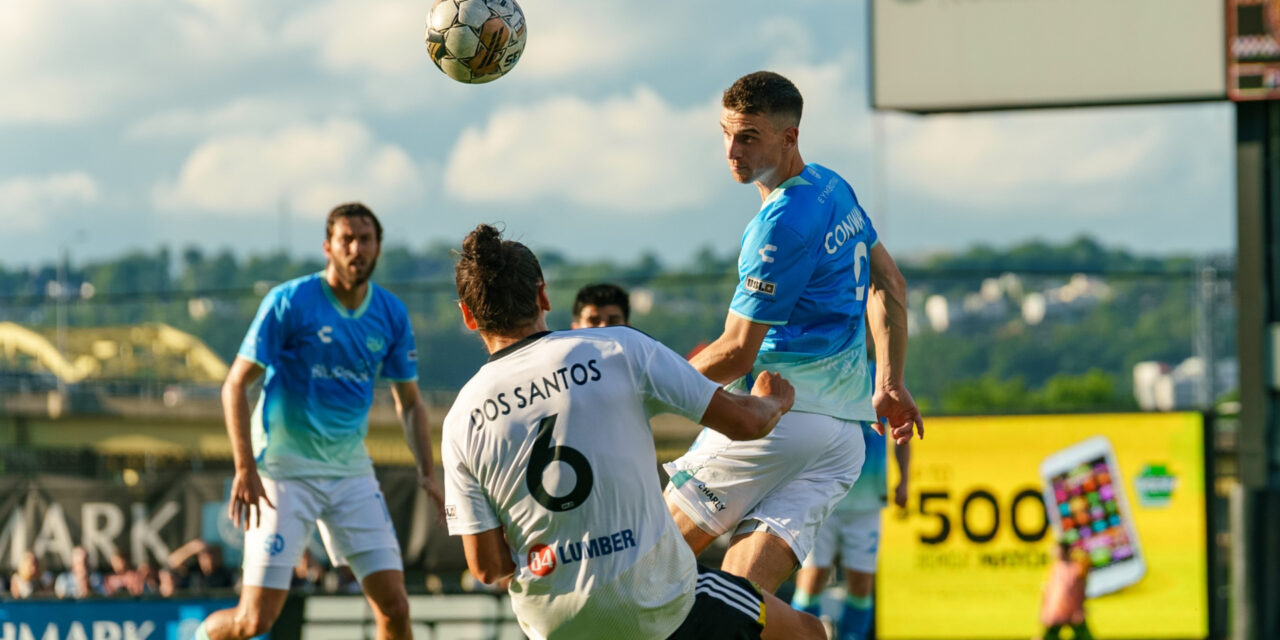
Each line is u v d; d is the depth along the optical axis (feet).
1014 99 70.38
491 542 20.51
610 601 20.04
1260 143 65.62
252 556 33.37
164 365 158.71
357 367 33.99
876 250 24.39
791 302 22.11
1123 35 68.59
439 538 56.54
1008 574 55.31
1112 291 328.49
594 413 19.90
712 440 23.35
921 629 55.42
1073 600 55.06
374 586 34.09
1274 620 56.80
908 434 24.47
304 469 33.50
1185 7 67.41
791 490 23.11
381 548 34.14
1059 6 69.72
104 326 158.61
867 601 40.32
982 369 330.54
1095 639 55.11
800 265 22.00
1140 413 55.47
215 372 160.45
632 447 20.07
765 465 22.82
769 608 21.75
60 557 61.11
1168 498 55.21
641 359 20.20
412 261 381.19
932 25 71.46
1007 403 318.04
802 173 22.76
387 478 56.59
